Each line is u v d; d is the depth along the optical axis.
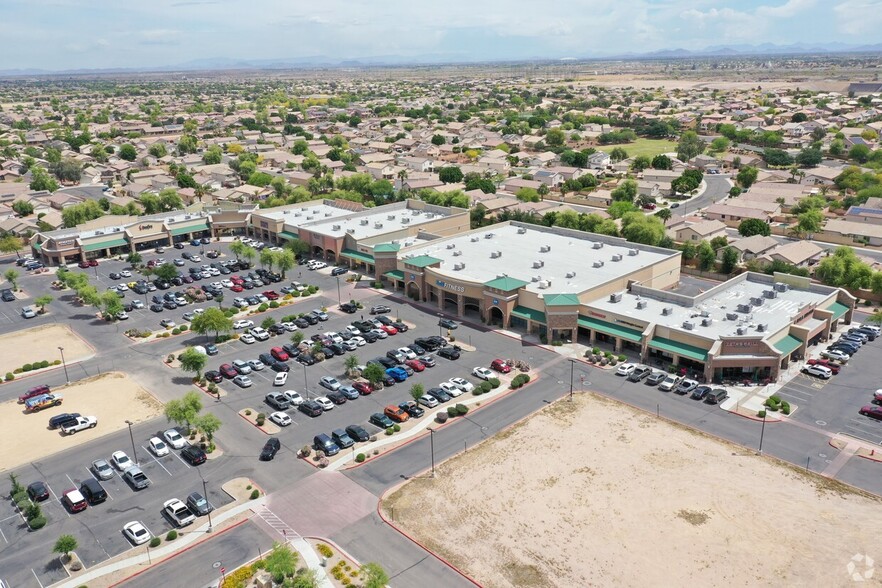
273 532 69.44
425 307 133.50
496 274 129.75
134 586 62.47
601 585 61.62
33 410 96.75
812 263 156.25
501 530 69.19
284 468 80.81
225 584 61.84
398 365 107.12
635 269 128.75
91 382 105.62
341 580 62.25
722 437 84.94
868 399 92.81
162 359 113.44
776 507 71.50
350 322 126.69
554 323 113.38
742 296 120.12
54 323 131.25
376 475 79.00
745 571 62.91
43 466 82.94
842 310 116.06
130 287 150.00
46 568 65.12
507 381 101.62
